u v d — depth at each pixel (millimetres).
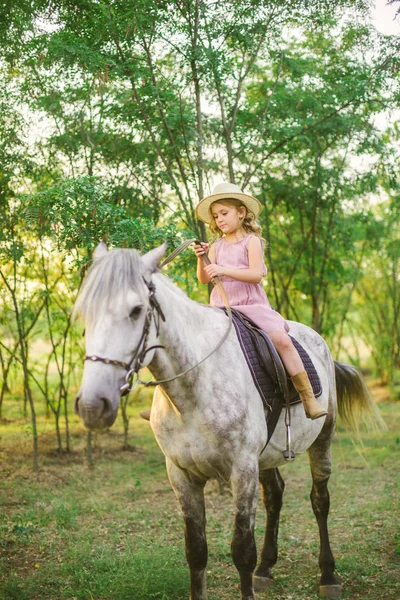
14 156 5785
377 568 3766
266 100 6340
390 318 12312
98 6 5062
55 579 3631
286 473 6441
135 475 6266
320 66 6387
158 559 3766
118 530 4594
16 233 6074
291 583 3652
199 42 5422
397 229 10836
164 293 2695
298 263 7992
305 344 3734
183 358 2754
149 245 4801
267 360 3074
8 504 5238
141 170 5918
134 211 6156
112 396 2238
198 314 2967
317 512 3750
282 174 7160
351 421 4141
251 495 2867
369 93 5973
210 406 2820
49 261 7273
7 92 5730
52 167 6312
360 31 5742
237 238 3271
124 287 2316
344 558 3877
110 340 2271
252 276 3066
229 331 2988
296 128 5934
